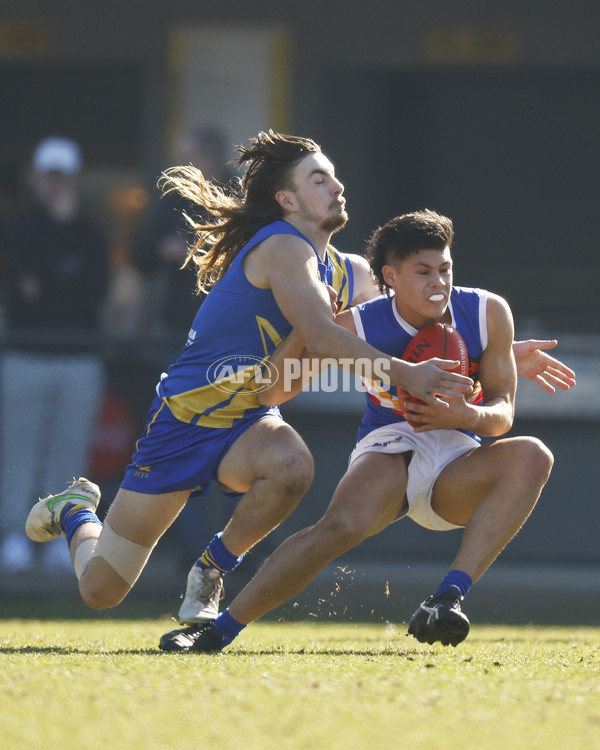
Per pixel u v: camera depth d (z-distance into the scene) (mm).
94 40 36719
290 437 13016
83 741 7578
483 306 13289
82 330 28641
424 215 13062
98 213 37406
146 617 21469
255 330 13203
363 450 13578
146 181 36500
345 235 36562
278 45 36250
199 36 36375
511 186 36750
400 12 36281
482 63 36375
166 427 13414
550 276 36750
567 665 11586
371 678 10117
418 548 30062
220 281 13469
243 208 13664
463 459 13211
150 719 8266
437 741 7598
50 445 27141
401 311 13242
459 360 12859
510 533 12656
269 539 25078
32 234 28281
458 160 36750
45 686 9492
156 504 13562
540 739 7719
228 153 36312
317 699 9031
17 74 37562
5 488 26844
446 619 11953
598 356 29828
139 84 37438
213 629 12766
